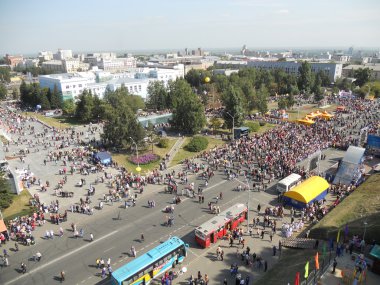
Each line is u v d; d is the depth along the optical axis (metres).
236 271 38.53
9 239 47.62
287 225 47.03
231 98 101.88
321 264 36.56
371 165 72.44
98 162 76.25
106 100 132.25
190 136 101.25
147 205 57.16
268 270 39.16
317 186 55.41
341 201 55.09
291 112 134.38
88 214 54.47
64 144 92.75
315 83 174.88
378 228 42.06
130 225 50.75
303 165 72.12
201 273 39.38
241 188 62.31
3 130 105.38
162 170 74.06
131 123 84.88
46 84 172.62
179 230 49.09
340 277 34.03
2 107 160.50
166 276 37.03
